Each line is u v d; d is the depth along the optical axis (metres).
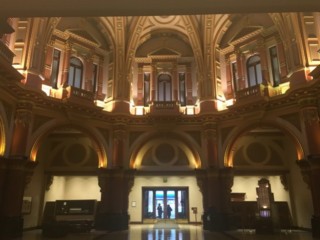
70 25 18.97
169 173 18.83
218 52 20.45
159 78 21.16
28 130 14.95
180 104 20.45
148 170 18.94
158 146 19.44
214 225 16.55
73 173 19.41
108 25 20.09
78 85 19.06
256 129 18.53
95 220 17.28
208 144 18.20
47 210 18.08
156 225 19.52
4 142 13.84
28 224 17.27
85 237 13.42
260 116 16.67
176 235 14.23
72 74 18.89
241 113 17.59
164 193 21.23
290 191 18.67
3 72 12.22
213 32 20.00
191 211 20.70
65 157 19.80
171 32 21.47
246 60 19.38
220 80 19.86
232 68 19.92
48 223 14.14
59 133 19.72
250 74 19.08
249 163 19.45
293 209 18.28
